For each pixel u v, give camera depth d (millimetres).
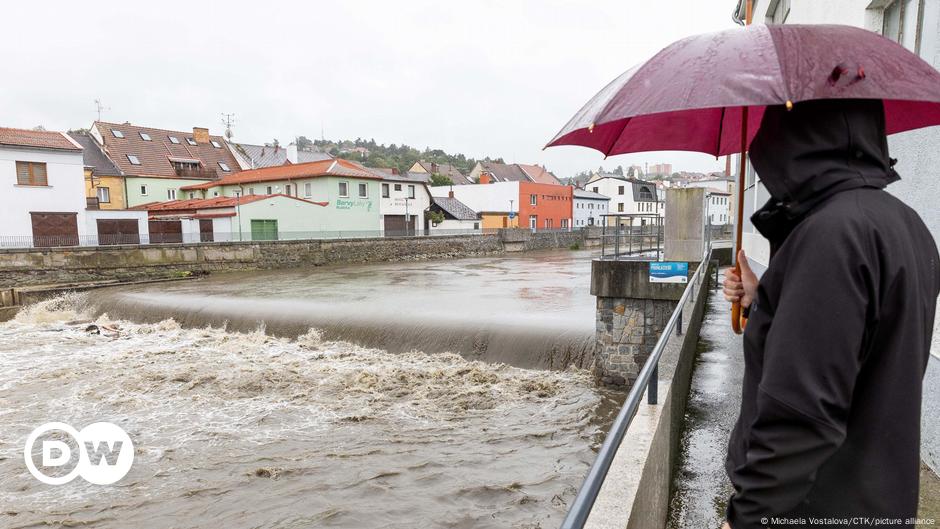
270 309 16125
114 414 9594
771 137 1149
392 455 7941
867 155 1059
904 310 957
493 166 89312
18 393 10602
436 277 25906
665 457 2727
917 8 3635
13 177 26141
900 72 1096
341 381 11141
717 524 2785
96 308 18656
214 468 7586
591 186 76875
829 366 918
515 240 47219
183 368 12031
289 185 41594
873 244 949
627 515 1680
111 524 6301
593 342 11719
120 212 29750
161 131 49688
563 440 8461
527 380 10977
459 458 7848
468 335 13047
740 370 5445
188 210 35938
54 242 27359
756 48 1219
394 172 60750
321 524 6219
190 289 21156
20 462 7820
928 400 2947
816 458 934
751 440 1032
